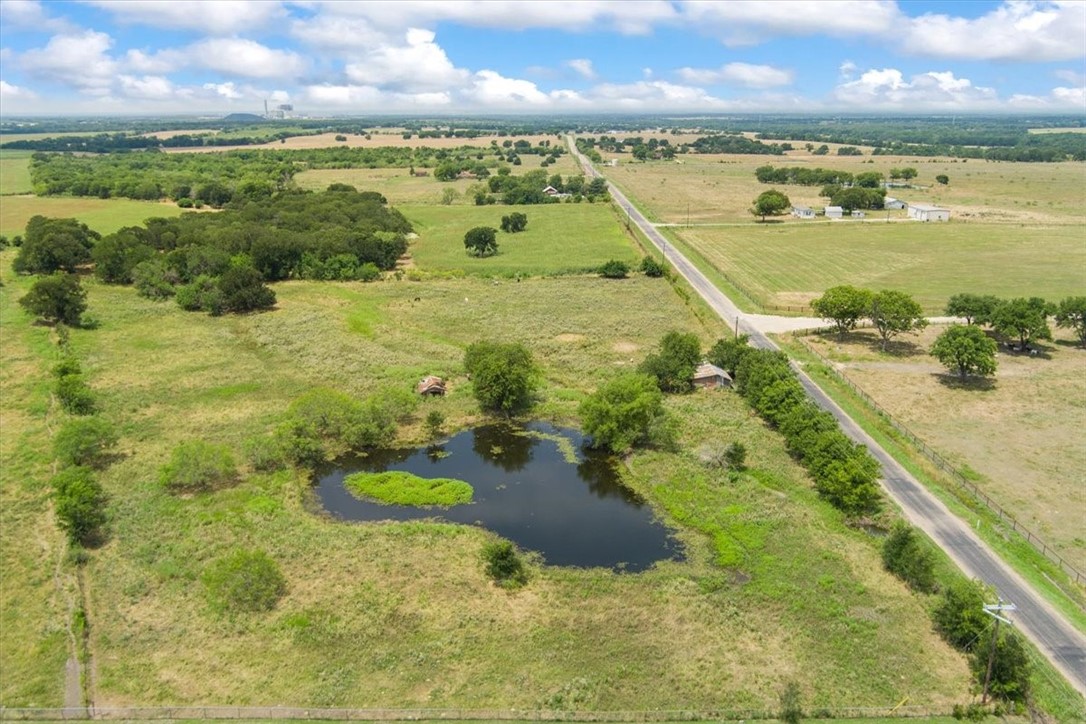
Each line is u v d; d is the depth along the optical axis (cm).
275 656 4300
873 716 3878
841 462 5931
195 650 4341
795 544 5447
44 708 3853
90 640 4412
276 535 5519
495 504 6134
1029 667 3988
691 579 5081
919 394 8144
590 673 4191
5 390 8300
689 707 3938
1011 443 6962
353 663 4250
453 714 3834
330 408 7144
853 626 4553
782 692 4041
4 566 5094
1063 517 5706
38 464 6556
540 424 7669
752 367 8050
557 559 5344
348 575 5069
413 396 8006
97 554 5256
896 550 5084
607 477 6600
